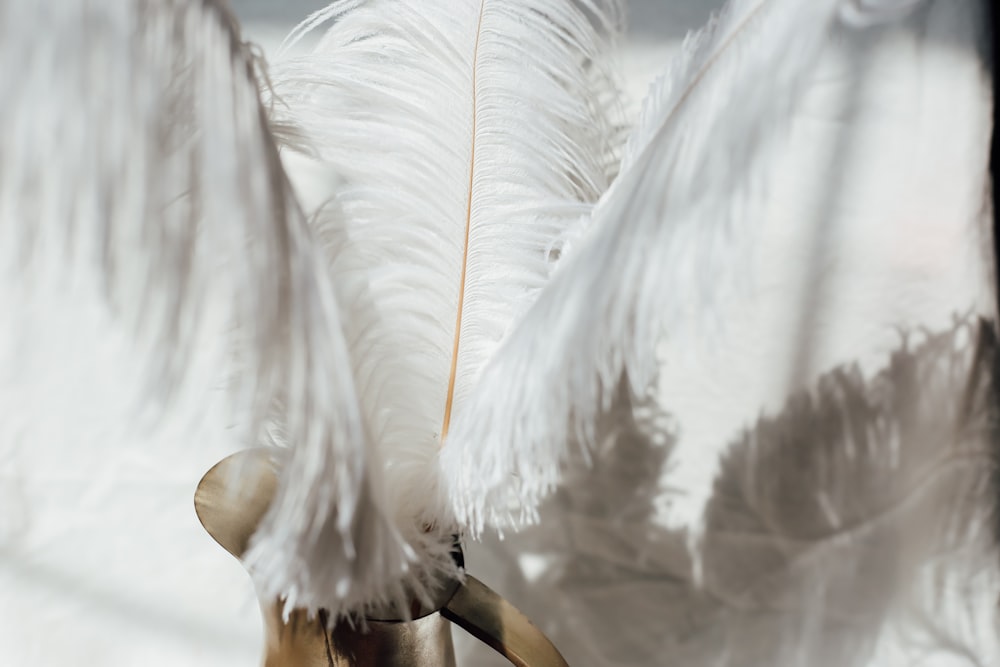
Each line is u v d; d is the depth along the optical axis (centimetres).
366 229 164
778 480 183
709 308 158
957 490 183
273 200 152
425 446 164
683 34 179
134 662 180
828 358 182
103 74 149
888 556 183
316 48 171
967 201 180
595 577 182
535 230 167
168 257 151
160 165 150
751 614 182
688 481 183
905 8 154
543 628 181
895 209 180
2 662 179
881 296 181
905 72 179
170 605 181
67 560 181
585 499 183
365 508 156
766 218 180
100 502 182
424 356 164
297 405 154
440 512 163
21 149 149
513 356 160
